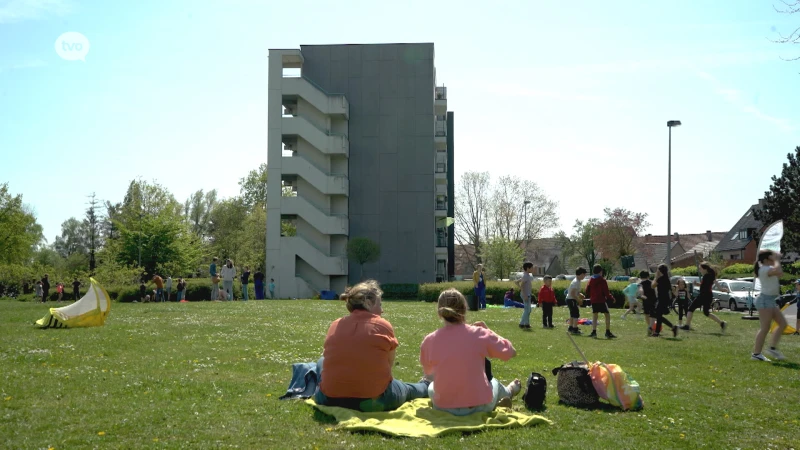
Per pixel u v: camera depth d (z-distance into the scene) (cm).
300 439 652
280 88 5750
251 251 8212
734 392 968
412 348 1451
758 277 1362
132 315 2381
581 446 645
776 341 1340
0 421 721
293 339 1599
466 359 746
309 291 5578
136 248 6538
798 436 717
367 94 5938
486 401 750
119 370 1077
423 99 5912
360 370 758
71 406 796
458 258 11431
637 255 11088
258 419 732
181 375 1030
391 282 5825
